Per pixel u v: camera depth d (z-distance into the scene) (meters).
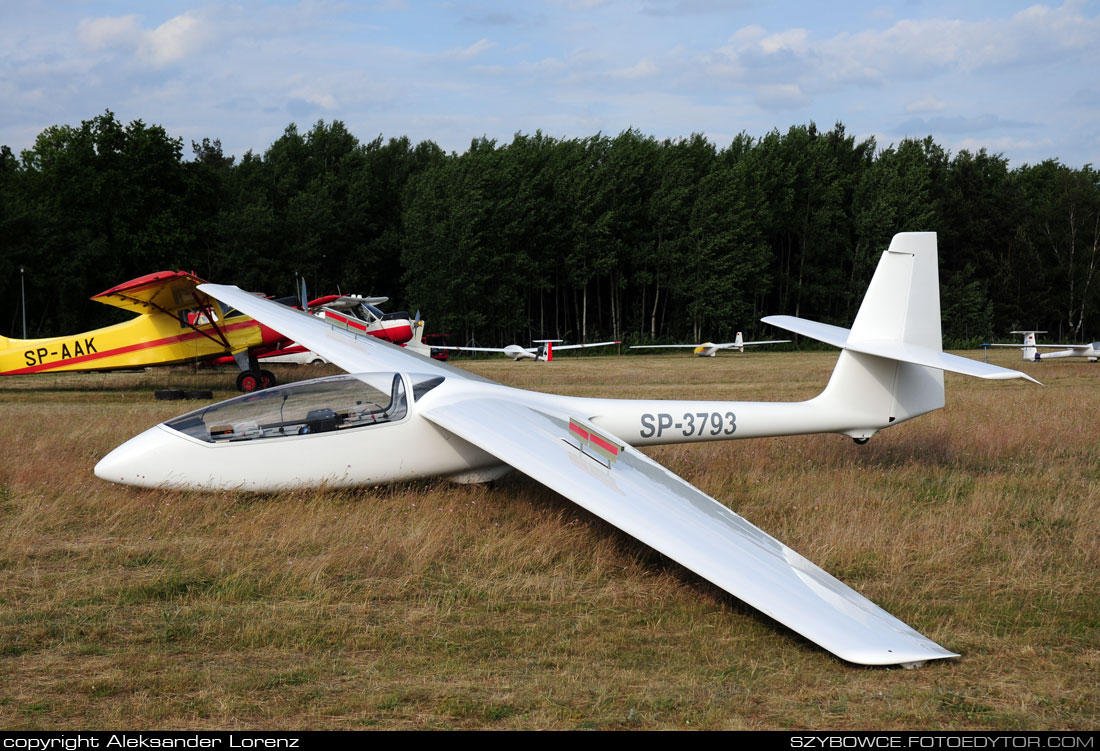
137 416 13.12
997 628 5.08
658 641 4.88
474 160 57.09
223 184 57.41
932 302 9.47
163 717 3.82
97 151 49.06
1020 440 11.47
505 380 24.86
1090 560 6.36
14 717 3.78
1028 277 67.62
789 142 67.31
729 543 5.52
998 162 74.31
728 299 60.75
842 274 65.62
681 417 9.15
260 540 6.53
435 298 54.94
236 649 4.60
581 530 6.90
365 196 62.72
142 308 19.16
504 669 4.43
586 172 59.31
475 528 6.98
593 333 61.75
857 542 6.60
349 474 7.89
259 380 20.06
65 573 5.76
